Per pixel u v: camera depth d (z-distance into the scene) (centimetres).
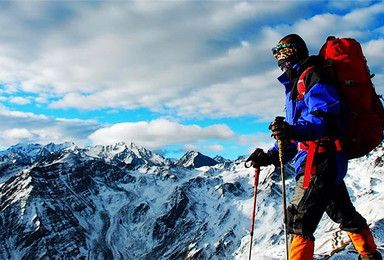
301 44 321
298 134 276
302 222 297
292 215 302
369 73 313
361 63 299
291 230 301
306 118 282
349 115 292
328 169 290
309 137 278
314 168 293
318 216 299
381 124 309
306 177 291
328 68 297
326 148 292
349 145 297
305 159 306
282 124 277
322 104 279
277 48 323
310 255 294
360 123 291
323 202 296
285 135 275
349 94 291
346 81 292
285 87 325
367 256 332
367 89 294
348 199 330
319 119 275
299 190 303
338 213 330
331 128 279
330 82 286
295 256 295
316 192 292
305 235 295
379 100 314
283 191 303
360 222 330
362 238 332
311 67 295
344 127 288
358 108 292
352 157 309
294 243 298
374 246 335
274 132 280
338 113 277
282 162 296
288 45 317
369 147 301
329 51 306
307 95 289
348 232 339
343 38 315
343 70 295
